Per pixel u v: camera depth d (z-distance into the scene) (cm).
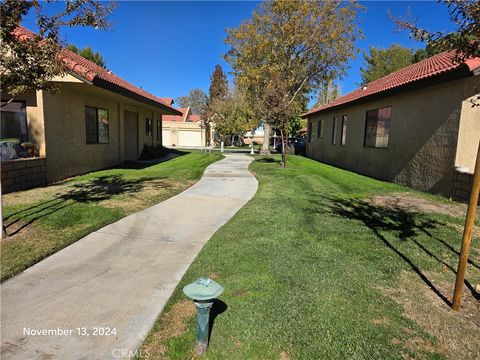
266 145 2502
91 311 301
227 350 245
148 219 598
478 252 441
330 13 2031
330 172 1271
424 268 388
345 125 1563
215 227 559
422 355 239
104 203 692
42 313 297
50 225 531
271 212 629
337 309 296
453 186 778
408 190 908
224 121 3878
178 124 4603
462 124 761
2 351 247
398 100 1048
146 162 1631
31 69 491
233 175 1173
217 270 378
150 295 331
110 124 1402
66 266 398
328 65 2191
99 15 501
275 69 2045
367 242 472
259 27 2166
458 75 730
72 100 1091
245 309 295
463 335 263
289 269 378
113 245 470
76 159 1125
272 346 248
